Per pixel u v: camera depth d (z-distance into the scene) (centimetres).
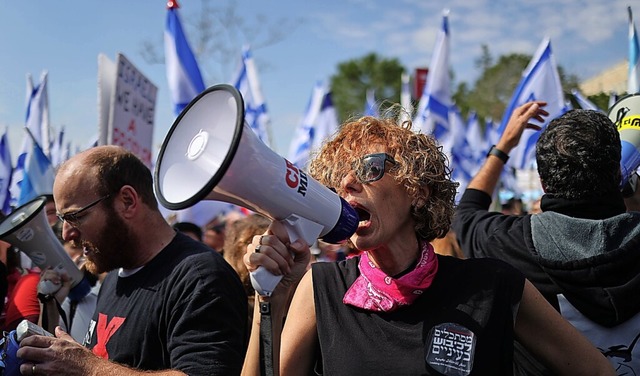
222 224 608
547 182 209
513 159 536
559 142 204
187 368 192
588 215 202
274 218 156
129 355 213
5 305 383
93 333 228
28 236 299
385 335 167
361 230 172
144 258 225
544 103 272
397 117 204
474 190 265
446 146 653
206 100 152
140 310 214
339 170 179
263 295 156
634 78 458
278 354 160
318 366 182
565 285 197
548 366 177
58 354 192
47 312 306
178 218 574
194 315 201
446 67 658
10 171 572
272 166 149
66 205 223
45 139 630
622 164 254
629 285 190
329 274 183
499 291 168
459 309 167
